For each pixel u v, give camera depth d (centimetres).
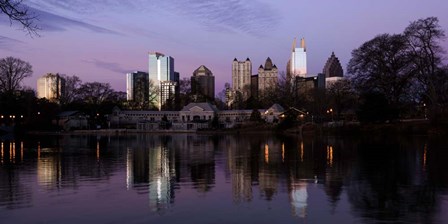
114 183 2172
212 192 1902
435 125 6881
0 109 10400
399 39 7938
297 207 1581
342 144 5328
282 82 15512
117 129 13812
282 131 10688
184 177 2400
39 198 1762
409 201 1680
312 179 2291
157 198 1764
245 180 2267
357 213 1480
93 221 1388
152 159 3575
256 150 4569
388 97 8150
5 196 1808
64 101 15050
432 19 7550
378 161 3188
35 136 9644
